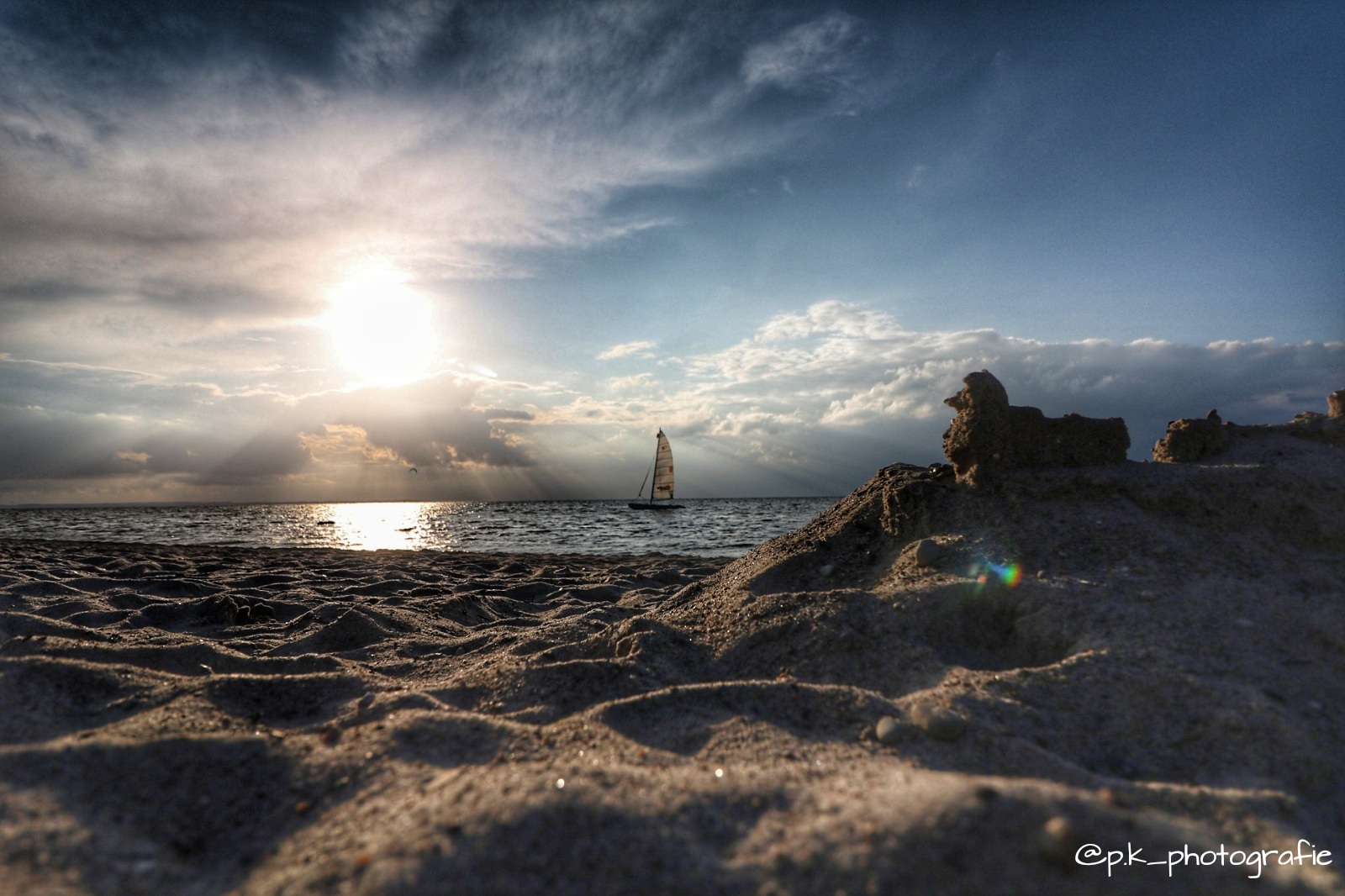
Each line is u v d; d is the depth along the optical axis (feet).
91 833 5.78
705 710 8.57
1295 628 8.87
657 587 25.45
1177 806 5.98
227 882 5.46
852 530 14.79
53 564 28.43
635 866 5.16
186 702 8.93
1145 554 10.87
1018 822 5.22
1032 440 13.71
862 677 9.80
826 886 4.91
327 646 15.39
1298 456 12.80
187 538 73.97
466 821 5.54
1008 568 11.23
